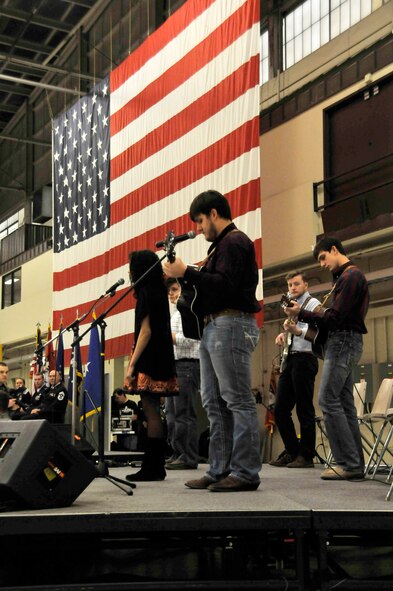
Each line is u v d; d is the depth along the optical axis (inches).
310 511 106.7
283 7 443.8
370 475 182.9
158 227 364.2
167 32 366.0
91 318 429.1
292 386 213.8
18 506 112.3
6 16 648.4
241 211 296.7
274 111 395.2
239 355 133.3
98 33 673.6
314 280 370.3
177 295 214.8
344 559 130.2
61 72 638.5
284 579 108.6
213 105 322.0
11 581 119.8
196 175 332.2
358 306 166.7
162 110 366.9
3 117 902.4
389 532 122.4
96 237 434.0
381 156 332.8
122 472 209.2
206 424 310.2
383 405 186.2
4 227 919.0
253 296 136.8
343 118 356.2
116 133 417.7
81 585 107.3
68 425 215.9
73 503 119.3
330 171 359.6
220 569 124.9
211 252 138.2
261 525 105.8
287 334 210.5
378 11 351.9
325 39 402.3
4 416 264.8
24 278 745.6
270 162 394.3
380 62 334.3
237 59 307.0
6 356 823.1
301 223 367.6
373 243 331.0
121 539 129.0
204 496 125.6
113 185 416.8
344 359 165.8
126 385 164.1
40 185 804.0
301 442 208.5
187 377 203.0
